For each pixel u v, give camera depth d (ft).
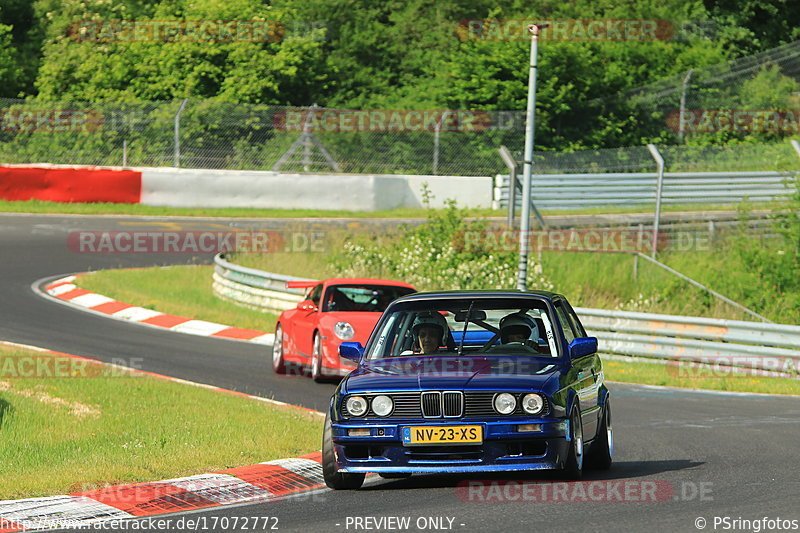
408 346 115.75
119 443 127.54
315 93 592.19
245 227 426.92
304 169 522.47
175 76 568.82
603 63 589.73
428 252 322.14
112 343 234.38
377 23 638.53
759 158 460.96
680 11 627.87
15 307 279.08
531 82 272.92
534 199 385.50
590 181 383.04
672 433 147.43
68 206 463.42
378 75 615.57
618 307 292.40
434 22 634.43
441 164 544.21
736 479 109.50
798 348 215.10
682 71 598.34
